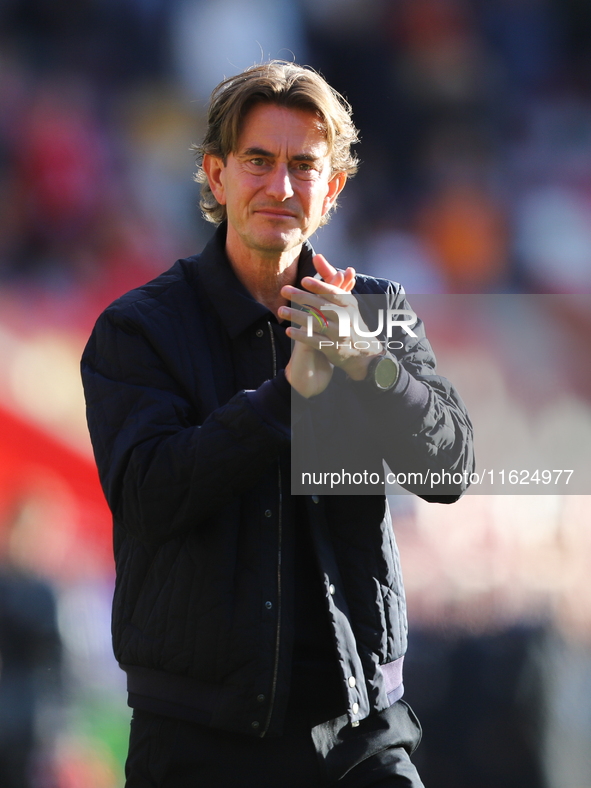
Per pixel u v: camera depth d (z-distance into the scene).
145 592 6.03
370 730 6.21
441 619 16.80
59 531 18.94
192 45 33.06
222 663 5.76
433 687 15.77
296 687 5.99
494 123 34.78
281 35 33.75
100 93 32.34
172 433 5.80
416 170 34.03
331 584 5.97
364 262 32.00
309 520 6.06
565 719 15.45
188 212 31.19
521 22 35.69
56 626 15.91
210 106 6.45
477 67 35.12
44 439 20.86
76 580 17.72
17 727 14.62
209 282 6.41
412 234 33.06
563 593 17.58
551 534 19.03
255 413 5.49
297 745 5.98
